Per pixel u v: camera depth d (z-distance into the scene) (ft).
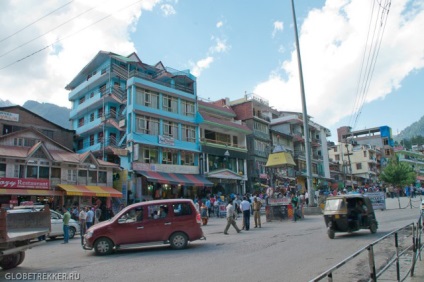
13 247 33.55
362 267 30.45
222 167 151.74
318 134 244.22
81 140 148.25
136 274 30.17
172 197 128.36
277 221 79.51
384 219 70.90
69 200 104.22
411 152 367.25
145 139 123.13
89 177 110.52
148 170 122.11
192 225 43.88
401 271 27.55
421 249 31.24
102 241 41.57
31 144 106.52
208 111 159.63
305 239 47.65
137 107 123.65
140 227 42.50
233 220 59.98
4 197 93.56
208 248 43.01
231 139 164.04
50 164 102.01
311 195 94.79
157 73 147.95
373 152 297.33
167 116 132.98
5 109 120.57
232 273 29.14
